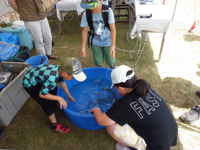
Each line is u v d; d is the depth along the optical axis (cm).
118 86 127
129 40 367
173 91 227
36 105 213
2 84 200
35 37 267
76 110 201
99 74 241
